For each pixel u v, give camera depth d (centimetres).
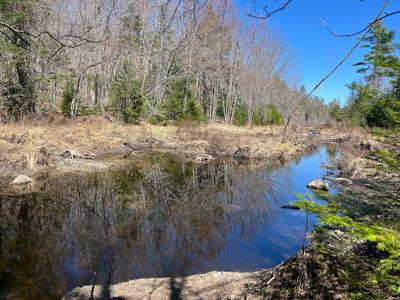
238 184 1266
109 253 624
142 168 1459
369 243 362
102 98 2569
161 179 1285
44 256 600
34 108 1886
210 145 2044
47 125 1722
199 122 2795
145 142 2047
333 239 369
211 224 802
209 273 491
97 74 2630
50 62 441
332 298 327
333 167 1609
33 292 479
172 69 2498
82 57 2030
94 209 888
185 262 594
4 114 1658
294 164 1764
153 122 2538
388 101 353
